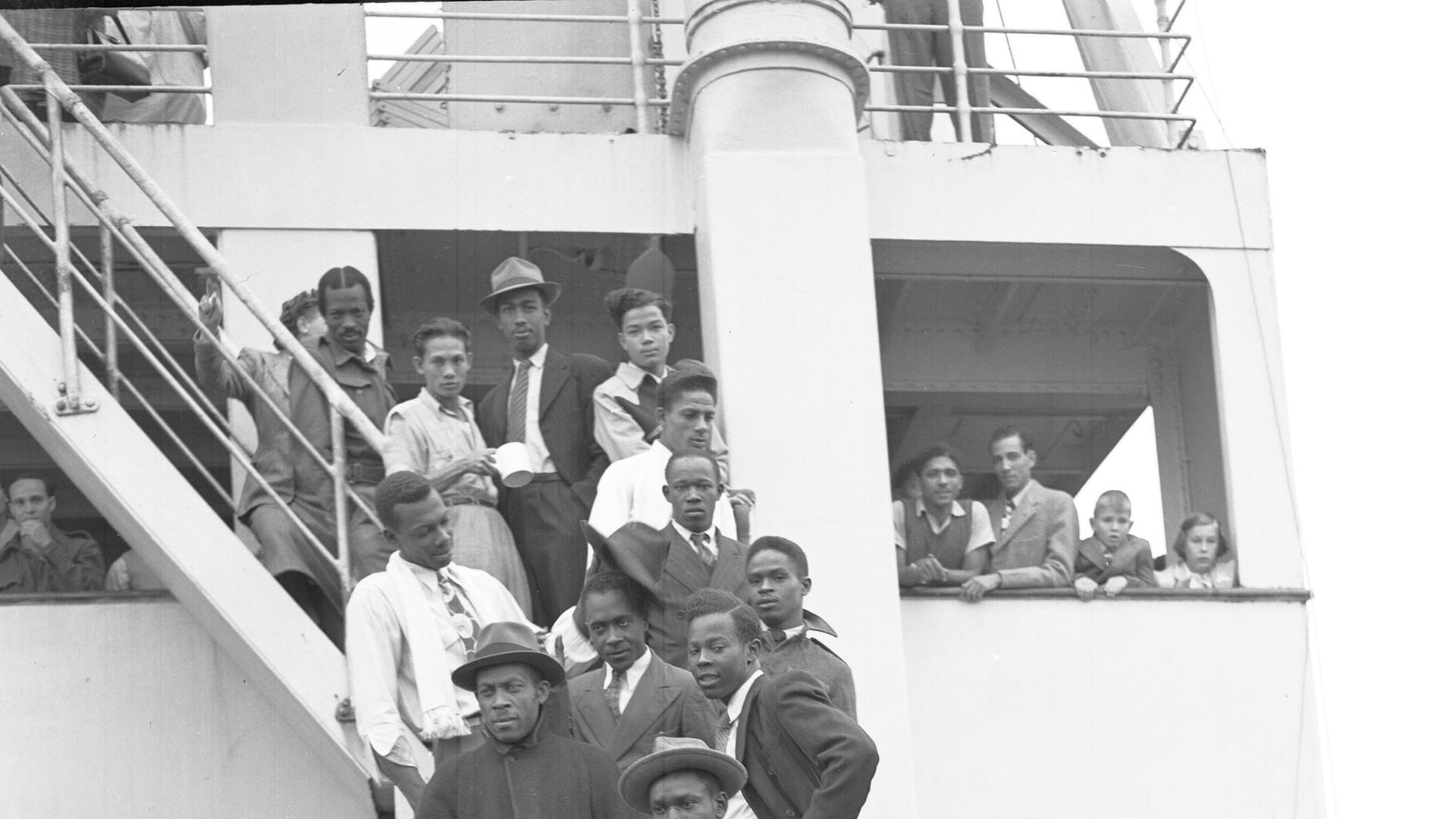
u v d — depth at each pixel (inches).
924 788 367.2
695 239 385.7
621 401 341.7
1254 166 411.8
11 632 358.0
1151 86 444.1
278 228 381.4
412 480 289.7
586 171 390.6
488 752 248.2
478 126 461.4
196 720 357.1
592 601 279.4
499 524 327.3
